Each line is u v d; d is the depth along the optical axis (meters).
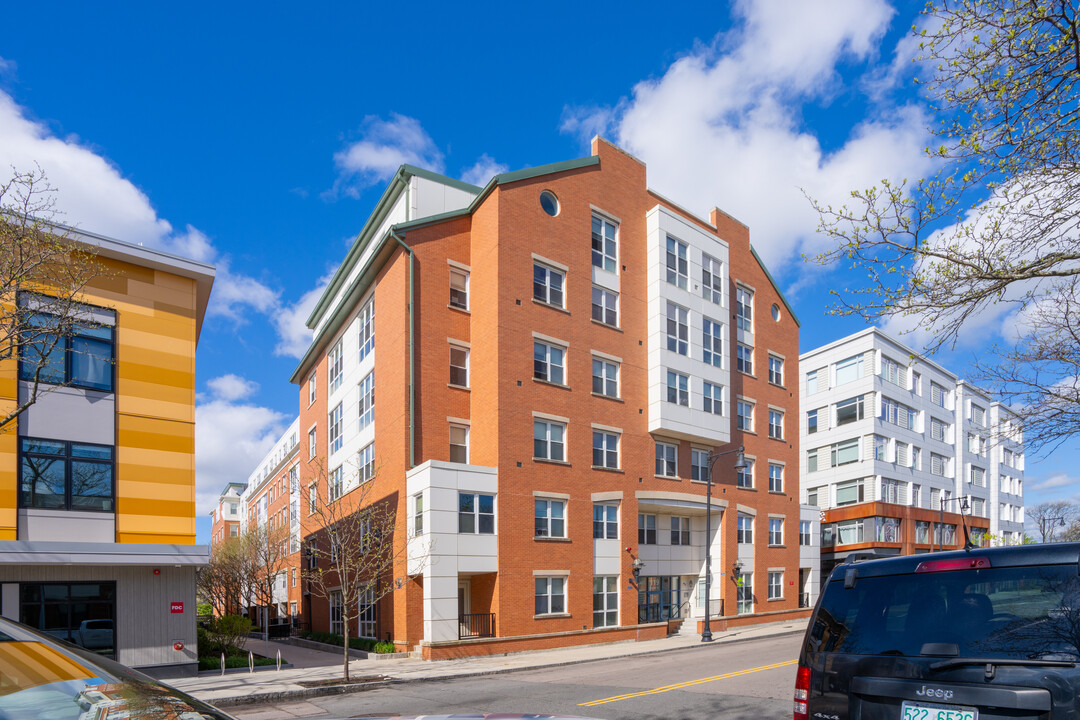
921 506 52.28
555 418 28.30
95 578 18.14
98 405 18.98
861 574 5.05
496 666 21.38
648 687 15.26
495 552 25.77
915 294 7.76
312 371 41.50
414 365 27.55
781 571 38.03
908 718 4.46
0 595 16.80
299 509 42.44
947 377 58.88
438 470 24.92
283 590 47.31
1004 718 4.10
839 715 4.81
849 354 51.75
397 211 32.09
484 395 27.73
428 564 24.36
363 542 27.00
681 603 34.75
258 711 14.65
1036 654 4.11
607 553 29.06
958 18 7.06
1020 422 11.80
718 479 34.91
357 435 32.31
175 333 20.62
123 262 19.92
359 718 3.06
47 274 15.35
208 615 51.62
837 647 4.95
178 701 1.67
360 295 32.84
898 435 51.47
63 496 18.12
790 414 40.81
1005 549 4.52
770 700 12.80
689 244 34.12
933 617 4.59
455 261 29.47
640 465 31.09
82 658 1.75
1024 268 7.39
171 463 19.92
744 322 38.75
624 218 32.75
